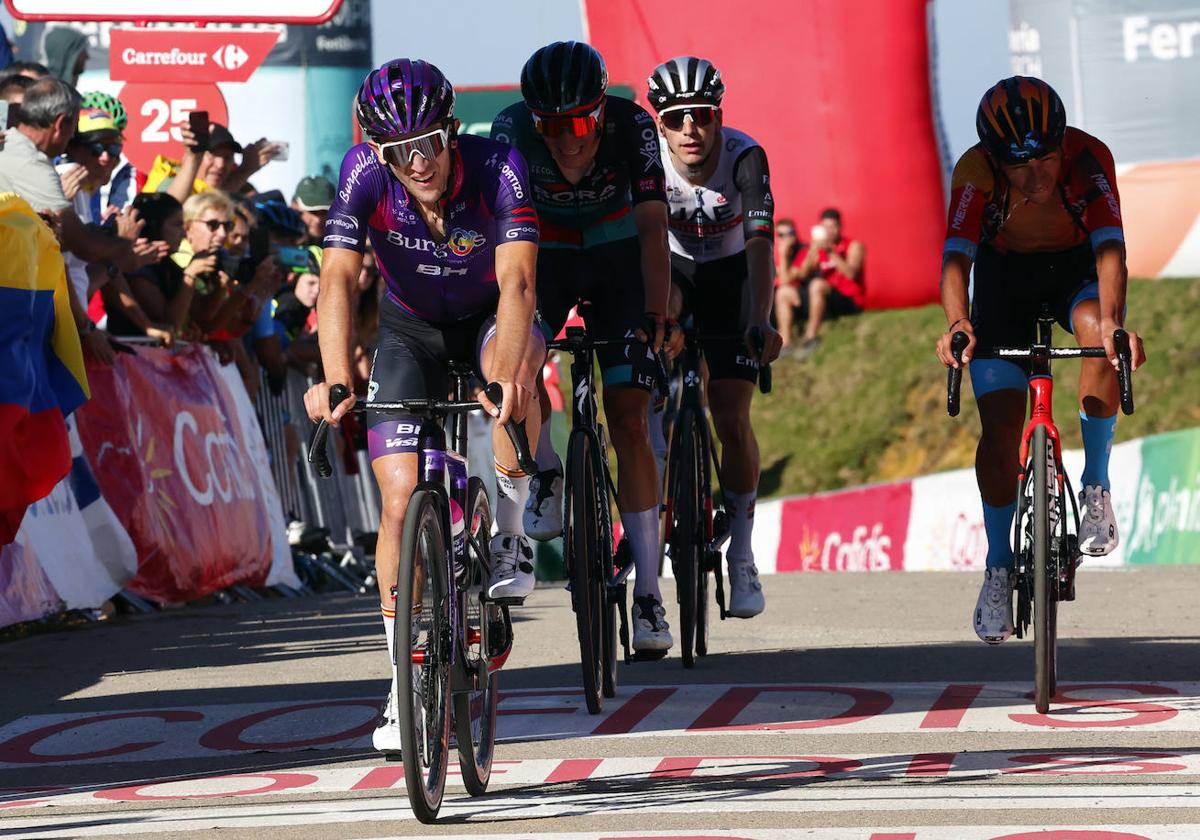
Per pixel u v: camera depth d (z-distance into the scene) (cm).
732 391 1723
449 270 1103
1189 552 4472
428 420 1030
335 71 4491
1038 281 1452
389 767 1147
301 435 2916
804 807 979
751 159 1719
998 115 1330
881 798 1000
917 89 6172
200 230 2397
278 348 2761
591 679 1323
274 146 2733
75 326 1816
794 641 1817
